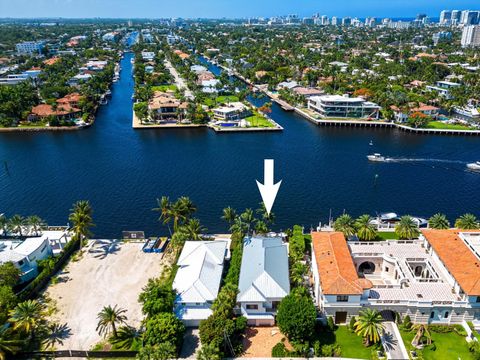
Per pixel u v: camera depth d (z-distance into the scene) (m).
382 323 68.69
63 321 71.75
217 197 126.81
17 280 78.88
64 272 86.00
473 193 130.50
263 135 199.75
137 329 69.56
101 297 77.94
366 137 196.38
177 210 96.75
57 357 64.56
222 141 189.12
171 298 68.81
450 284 71.25
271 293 70.25
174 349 59.59
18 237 100.25
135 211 117.69
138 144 184.75
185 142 187.75
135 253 93.06
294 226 99.19
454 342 64.81
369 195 128.75
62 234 100.06
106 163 159.50
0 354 61.44
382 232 100.88
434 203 123.31
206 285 73.50
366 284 67.25
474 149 176.75
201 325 64.88
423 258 79.00
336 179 141.88
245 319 67.56
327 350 63.03
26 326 64.56
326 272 71.00
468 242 76.81
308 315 62.91
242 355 63.47
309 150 175.62
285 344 65.50
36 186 137.12
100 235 104.75
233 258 85.56
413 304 66.75
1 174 148.62
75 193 130.88
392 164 157.75
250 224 106.88
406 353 62.59
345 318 68.81
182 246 90.12
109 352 64.06
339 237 82.75
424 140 191.25
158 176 145.12
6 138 195.25
